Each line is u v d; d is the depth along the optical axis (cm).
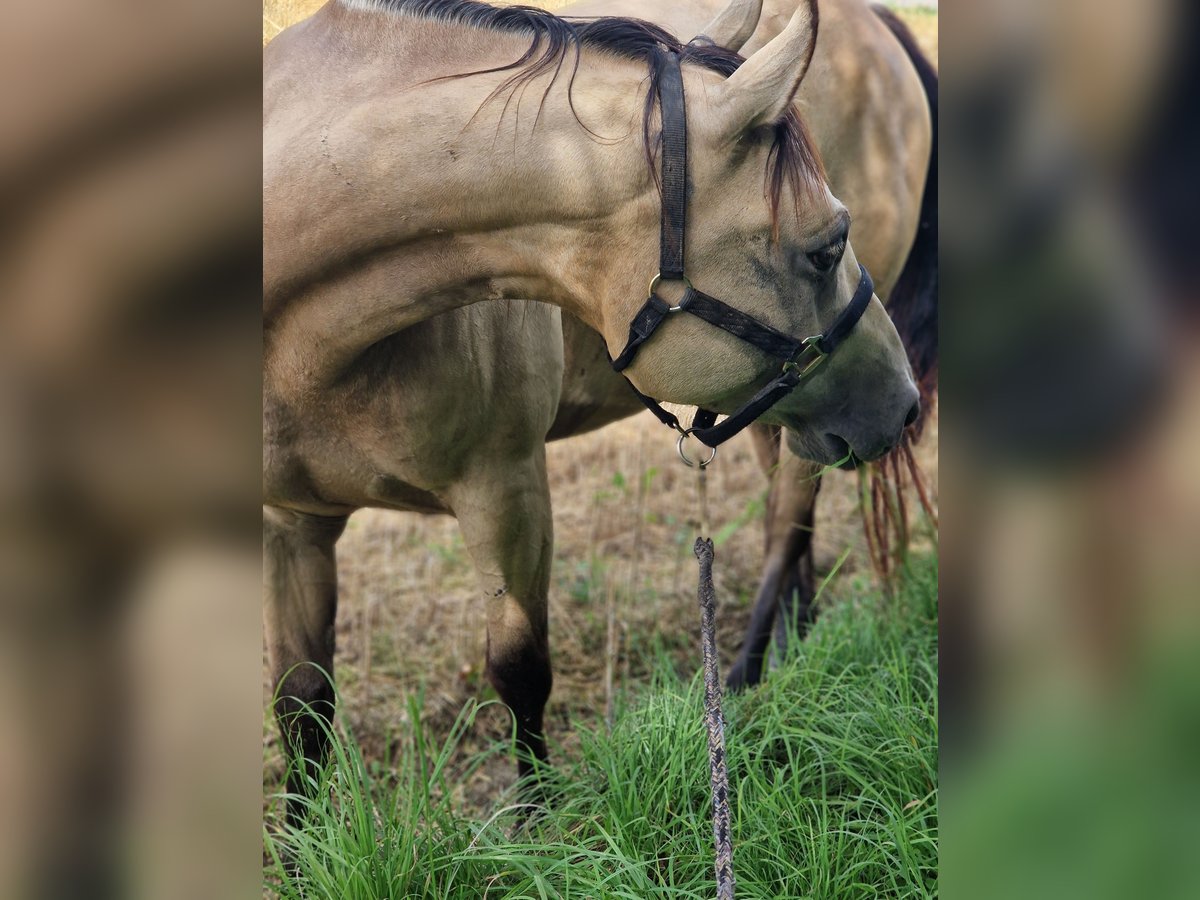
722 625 348
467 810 243
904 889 187
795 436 198
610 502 411
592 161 156
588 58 161
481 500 212
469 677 314
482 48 164
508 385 206
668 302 160
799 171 160
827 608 315
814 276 165
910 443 312
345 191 162
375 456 198
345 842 181
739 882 186
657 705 237
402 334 186
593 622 343
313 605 229
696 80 158
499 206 160
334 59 168
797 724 236
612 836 196
